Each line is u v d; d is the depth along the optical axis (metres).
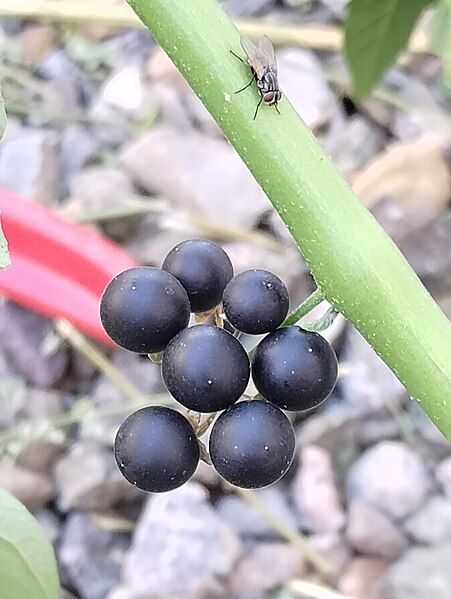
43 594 0.08
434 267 0.18
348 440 0.17
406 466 0.16
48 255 0.17
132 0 0.06
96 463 0.16
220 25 0.06
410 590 0.15
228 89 0.06
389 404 0.17
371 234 0.06
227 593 0.15
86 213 0.19
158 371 0.17
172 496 0.16
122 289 0.06
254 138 0.06
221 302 0.06
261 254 0.19
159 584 0.15
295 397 0.06
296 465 0.17
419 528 0.16
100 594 0.16
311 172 0.06
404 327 0.06
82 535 0.16
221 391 0.05
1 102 0.06
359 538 0.16
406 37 0.11
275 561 0.15
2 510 0.07
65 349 0.18
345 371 0.17
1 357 0.18
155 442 0.06
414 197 0.19
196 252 0.06
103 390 0.17
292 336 0.06
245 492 0.16
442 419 0.06
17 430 0.17
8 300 0.18
